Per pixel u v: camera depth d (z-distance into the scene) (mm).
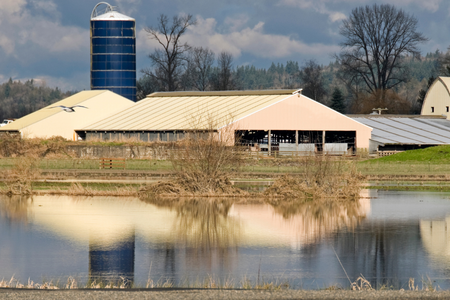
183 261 31766
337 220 44281
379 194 60094
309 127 112562
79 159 95875
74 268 30359
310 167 59062
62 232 39156
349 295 22141
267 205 51594
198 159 58312
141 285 26859
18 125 129500
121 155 102500
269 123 109625
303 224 42438
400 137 120438
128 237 37688
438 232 39688
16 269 30172
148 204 51719
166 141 110562
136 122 122688
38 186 63781
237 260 31953
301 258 32438
